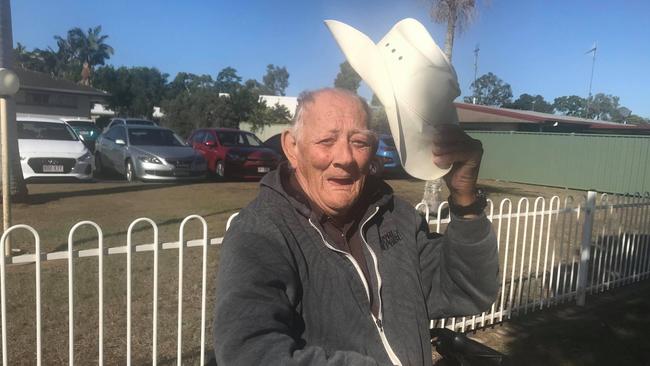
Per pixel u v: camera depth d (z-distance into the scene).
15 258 2.86
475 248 1.54
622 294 5.65
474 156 1.47
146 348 3.82
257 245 1.28
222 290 1.21
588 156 17.34
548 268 6.24
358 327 1.39
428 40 1.40
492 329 4.62
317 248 1.39
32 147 11.04
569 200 5.19
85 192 10.24
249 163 13.25
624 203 5.76
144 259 5.74
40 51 65.25
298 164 1.52
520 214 4.79
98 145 14.24
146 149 12.30
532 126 23.52
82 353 3.69
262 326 1.15
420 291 1.56
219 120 34.41
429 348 1.52
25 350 3.69
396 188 13.52
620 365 4.05
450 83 1.36
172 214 8.32
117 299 4.64
